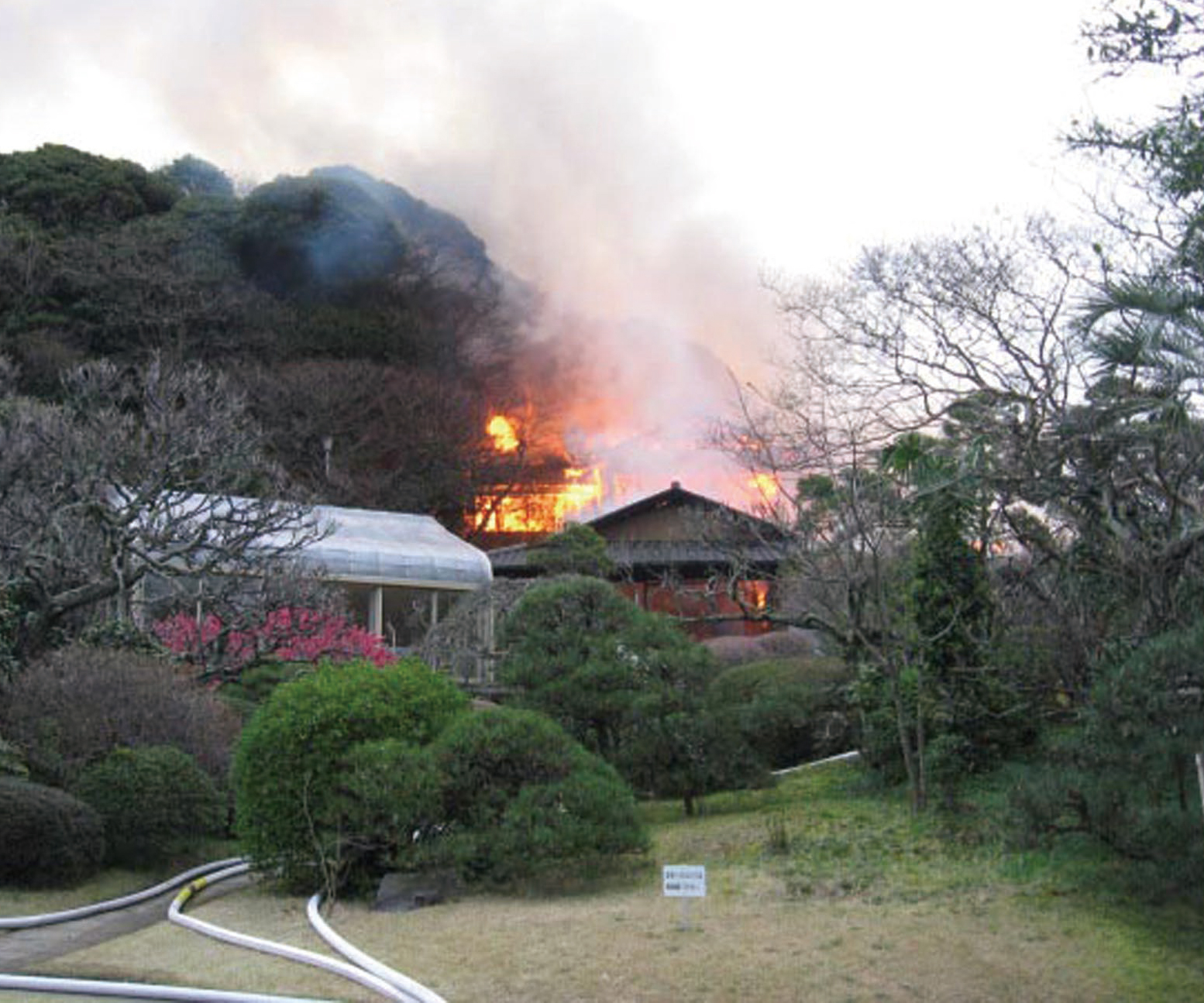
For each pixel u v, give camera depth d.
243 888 10.96
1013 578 14.14
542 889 9.90
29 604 18.00
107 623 16.84
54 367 39.75
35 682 12.91
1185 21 8.64
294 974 7.64
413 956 7.86
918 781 12.81
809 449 17.02
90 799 11.50
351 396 43.47
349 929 8.84
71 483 17.36
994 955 7.46
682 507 34.91
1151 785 8.20
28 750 11.97
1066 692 12.54
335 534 27.44
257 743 10.74
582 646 14.09
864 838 11.24
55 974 7.72
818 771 15.64
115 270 44.44
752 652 23.95
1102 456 11.47
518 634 14.54
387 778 10.06
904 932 7.99
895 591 14.61
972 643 13.39
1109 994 6.78
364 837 10.08
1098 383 11.23
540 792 10.20
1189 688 8.04
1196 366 9.32
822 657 18.31
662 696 13.61
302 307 49.09
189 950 8.40
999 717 12.93
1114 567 11.56
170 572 17.83
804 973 7.16
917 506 13.46
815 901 9.02
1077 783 8.44
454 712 11.55
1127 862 8.86
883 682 14.36
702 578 32.47
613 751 13.86
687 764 13.60
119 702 12.92
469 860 9.85
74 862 10.69
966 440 12.97
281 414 42.34
